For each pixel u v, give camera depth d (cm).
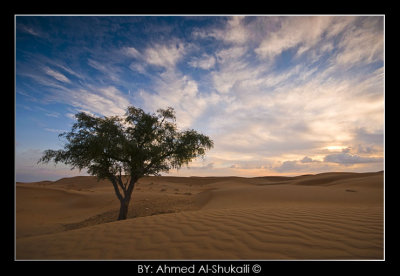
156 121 1279
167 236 445
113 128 1156
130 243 418
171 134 1289
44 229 1163
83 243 431
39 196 2431
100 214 1587
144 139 1261
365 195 1597
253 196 1712
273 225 478
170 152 1266
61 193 2606
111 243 424
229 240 400
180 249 375
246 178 7381
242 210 702
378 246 338
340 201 1442
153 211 1428
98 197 2317
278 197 1620
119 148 1112
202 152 1303
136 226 536
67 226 1252
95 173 1202
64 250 398
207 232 452
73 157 1130
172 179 7194
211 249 366
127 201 1230
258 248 358
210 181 7012
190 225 515
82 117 1147
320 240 375
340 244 354
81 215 1692
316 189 1948
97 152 1085
